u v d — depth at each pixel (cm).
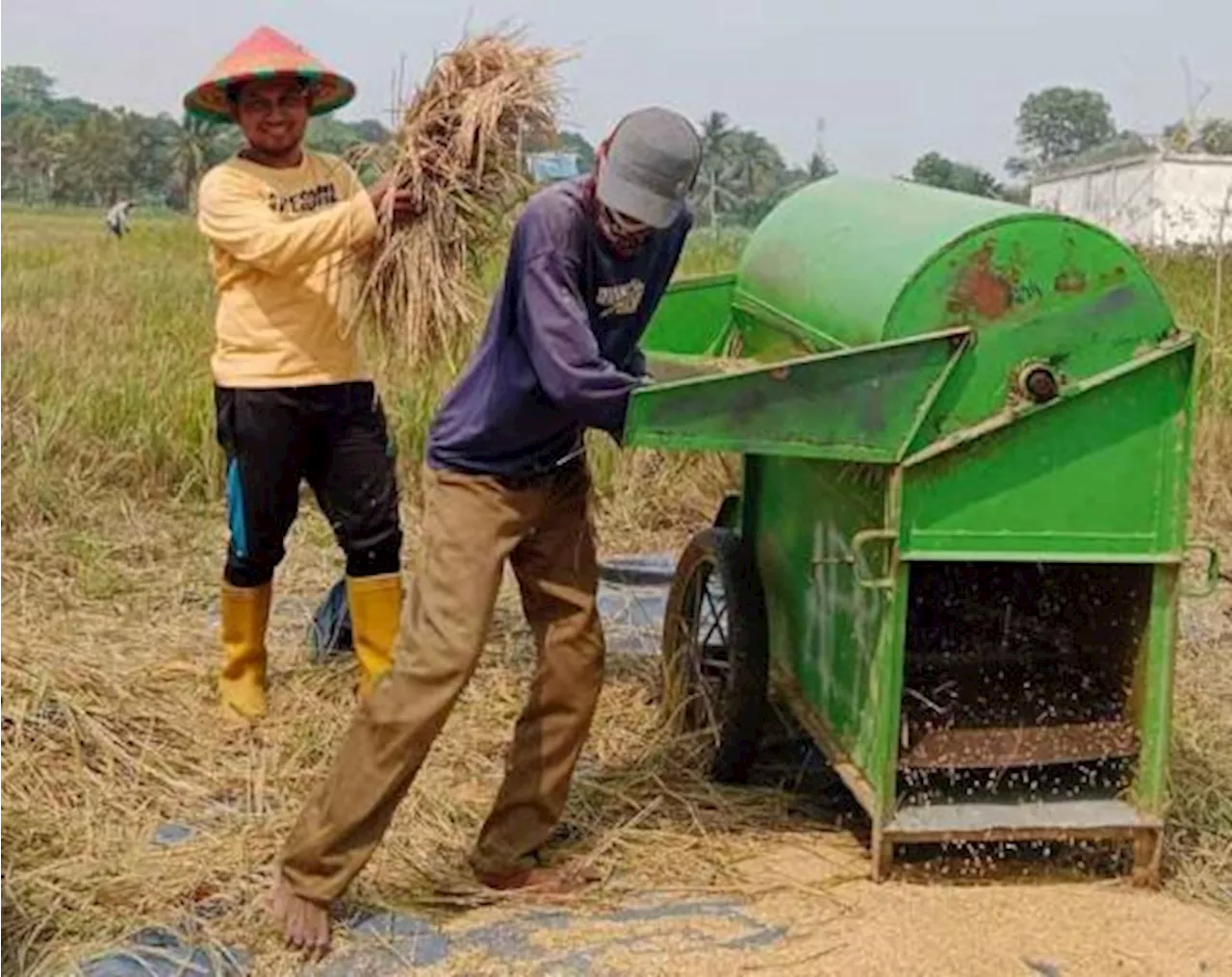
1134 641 424
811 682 466
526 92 444
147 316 1320
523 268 369
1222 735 521
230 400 497
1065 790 432
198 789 470
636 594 696
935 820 414
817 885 415
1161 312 398
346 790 377
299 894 382
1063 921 398
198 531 751
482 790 474
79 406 848
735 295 524
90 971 372
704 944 384
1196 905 417
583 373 366
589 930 392
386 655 527
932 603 468
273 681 552
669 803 468
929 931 391
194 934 388
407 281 448
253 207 475
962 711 430
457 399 389
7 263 2261
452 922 397
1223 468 849
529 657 580
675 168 359
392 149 453
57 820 443
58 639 576
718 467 818
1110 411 400
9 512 734
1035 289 394
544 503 394
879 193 473
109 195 8544
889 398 390
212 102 493
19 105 12556
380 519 517
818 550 457
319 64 482
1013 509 400
